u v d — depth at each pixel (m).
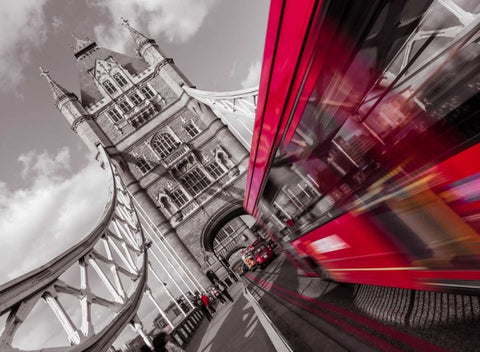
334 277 6.40
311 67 3.26
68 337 5.43
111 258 9.36
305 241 6.59
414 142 2.62
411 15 2.18
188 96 43.88
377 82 2.67
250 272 36.12
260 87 4.69
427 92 2.29
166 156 42.50
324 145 3.81
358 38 2.66
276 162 5.30
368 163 3.29
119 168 40.53
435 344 3.31
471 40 1.85
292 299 9.84
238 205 40.22
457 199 2.51
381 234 3.79
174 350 7.59
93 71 48.09
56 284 5.77
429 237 3.01
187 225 39.59
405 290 4.95
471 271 2.76
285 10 3.17
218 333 12.30
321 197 4.70
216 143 43.34
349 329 5.01
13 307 4.71
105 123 44.22
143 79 46.69
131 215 18.33
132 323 8.06
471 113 2.10
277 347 5.42
